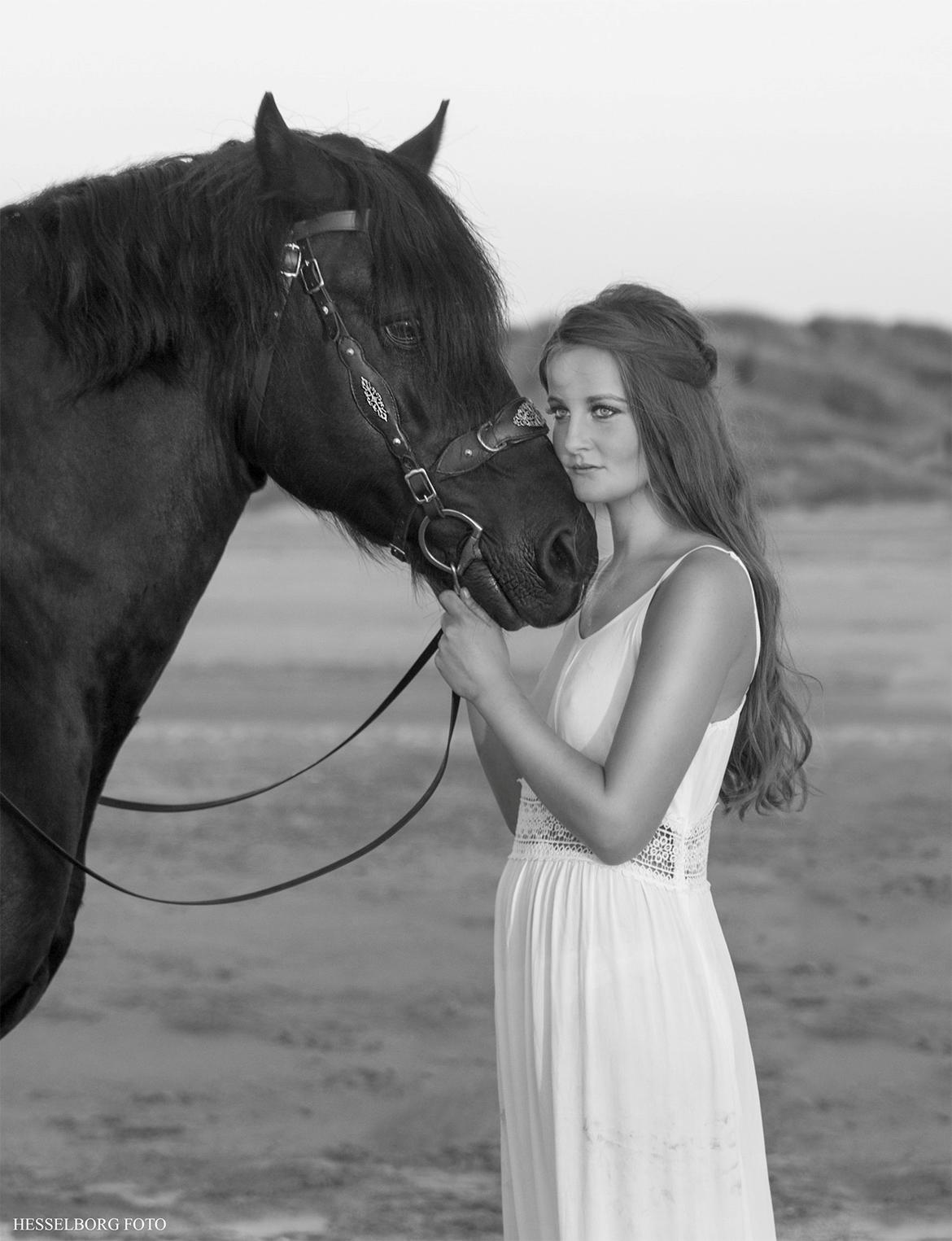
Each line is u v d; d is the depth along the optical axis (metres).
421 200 3.08
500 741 3.23
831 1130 5.64
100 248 2.94
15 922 2.83
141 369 2.98
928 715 15.81
